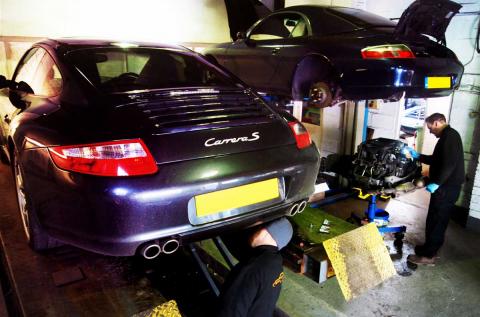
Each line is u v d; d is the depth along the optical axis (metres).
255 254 1.58
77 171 1.79
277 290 1.57
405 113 7.09
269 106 2.55
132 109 2.06
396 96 3.64
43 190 1.98
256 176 2.04
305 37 3.94
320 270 2.65
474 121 3.98
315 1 5.60
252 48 4.46
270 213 2.15
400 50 3.30
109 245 1.80
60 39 2.73
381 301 2.68
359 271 2.55
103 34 5.52
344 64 3.48
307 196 2.39
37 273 2.34
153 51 2.79
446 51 3.63
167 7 5.93
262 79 4.36
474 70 3.96
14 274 2.30
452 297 2.76
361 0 5.08
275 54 4.12
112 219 1.74
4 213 3.03
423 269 3.11
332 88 3.70
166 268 2.63
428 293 2.80
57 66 2.40
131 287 2.30
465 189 4.04
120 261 2.56
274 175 2.12
